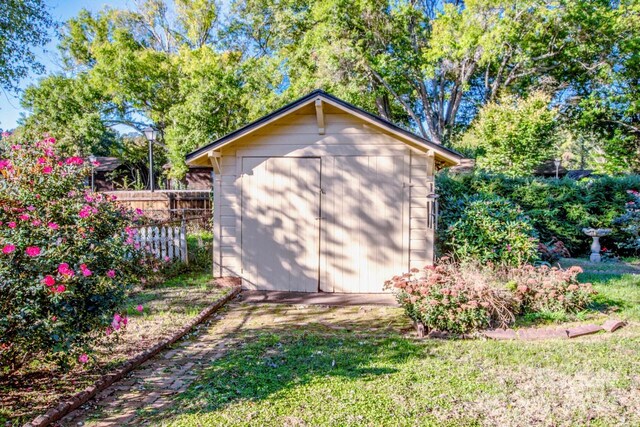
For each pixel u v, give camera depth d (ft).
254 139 22.77
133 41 80.38
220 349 14.34
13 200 11.78
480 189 35.60
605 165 62.90
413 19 62.23
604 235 33.71
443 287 16.31
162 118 78.59
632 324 16.69
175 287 22.85
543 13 53.16
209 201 49.85
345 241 22.43
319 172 22.45
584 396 10.39
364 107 59.77
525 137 44.86
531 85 61.62
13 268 9.92
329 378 11.55
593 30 54.90
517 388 10.85
